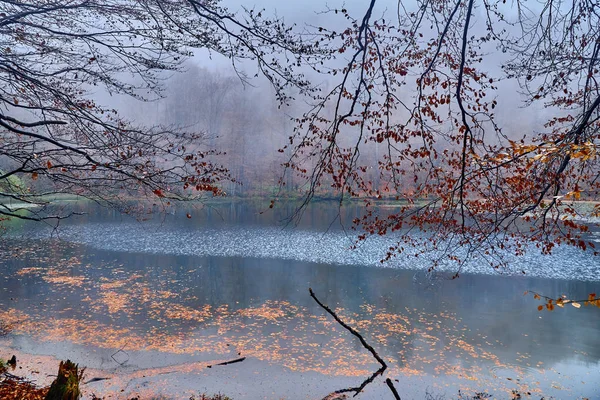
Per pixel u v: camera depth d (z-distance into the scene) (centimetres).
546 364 1016
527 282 1759
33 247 2516
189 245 2645
